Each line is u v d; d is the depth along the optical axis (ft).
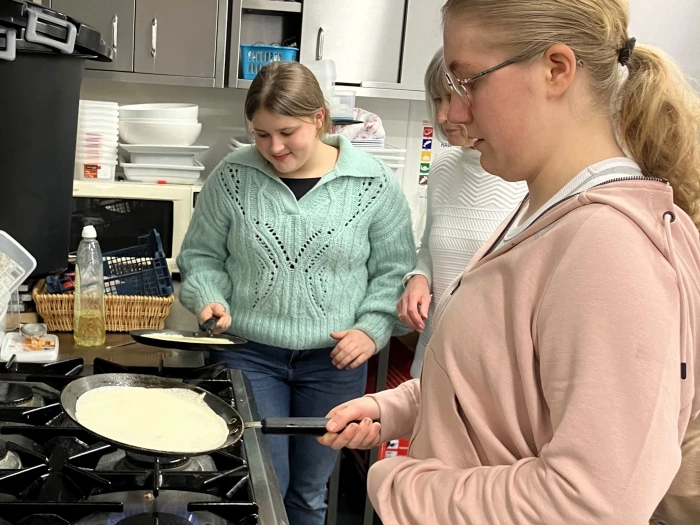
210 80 7.41
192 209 7.18
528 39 2.34
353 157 5.66
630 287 2.13
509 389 2.49
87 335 5.49
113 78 7.20
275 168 5.57
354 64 7.83
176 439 3.68
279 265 5.47
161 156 7.41
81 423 3.71
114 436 3.63
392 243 5.91
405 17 7.79
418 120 9.05
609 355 2.12
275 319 5.59
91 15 7.05
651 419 2.07
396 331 6.52
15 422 3.89
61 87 3.01
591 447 2.10
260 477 3.54
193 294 5.67
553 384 2.24
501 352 2.51
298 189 5.57
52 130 3.02
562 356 2.21
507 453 2.53
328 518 7.38
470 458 2.68
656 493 2.08
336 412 3.47
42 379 4.40
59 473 3.42
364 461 8.11
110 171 7.21
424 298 5.86
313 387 5.85
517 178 2.62
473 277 2.67
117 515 3.18
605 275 2.16
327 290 5.58
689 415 2.37
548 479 2.19
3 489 3.25
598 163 2.46
